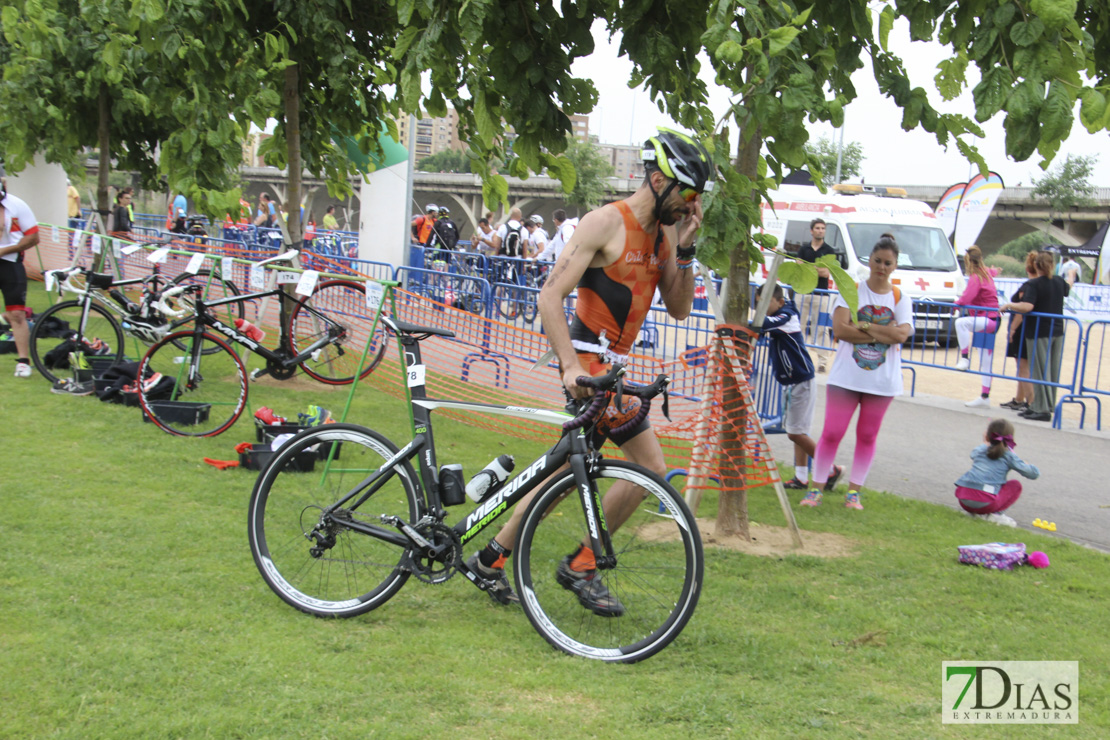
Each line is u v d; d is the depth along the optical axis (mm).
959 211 21125
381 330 7465
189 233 17484
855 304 4309
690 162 3305
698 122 4445
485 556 3578
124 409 6820
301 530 3730
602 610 3375
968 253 10430
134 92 9617
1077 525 5777
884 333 5508
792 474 6816
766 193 4641
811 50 4113
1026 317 9445
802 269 4449
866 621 3787
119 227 16812
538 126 4566
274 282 7352
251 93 6707
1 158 11531
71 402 6906
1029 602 4117
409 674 3029
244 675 2918
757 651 3387
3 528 4156
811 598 4023
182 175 7141
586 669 3164
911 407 9984
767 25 3688
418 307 7953
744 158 4645
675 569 3287
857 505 5781
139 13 5914
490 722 2727
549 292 3311
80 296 7898
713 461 4828
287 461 3654
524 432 6047
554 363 3740
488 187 6746
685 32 4492
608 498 3377
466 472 5793
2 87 10164
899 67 4340
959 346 10375
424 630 3418
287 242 8023
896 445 8078
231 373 8133
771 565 4512
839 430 5699
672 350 8227
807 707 2938
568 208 55906
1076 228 46031
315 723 2654
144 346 8227
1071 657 3498
